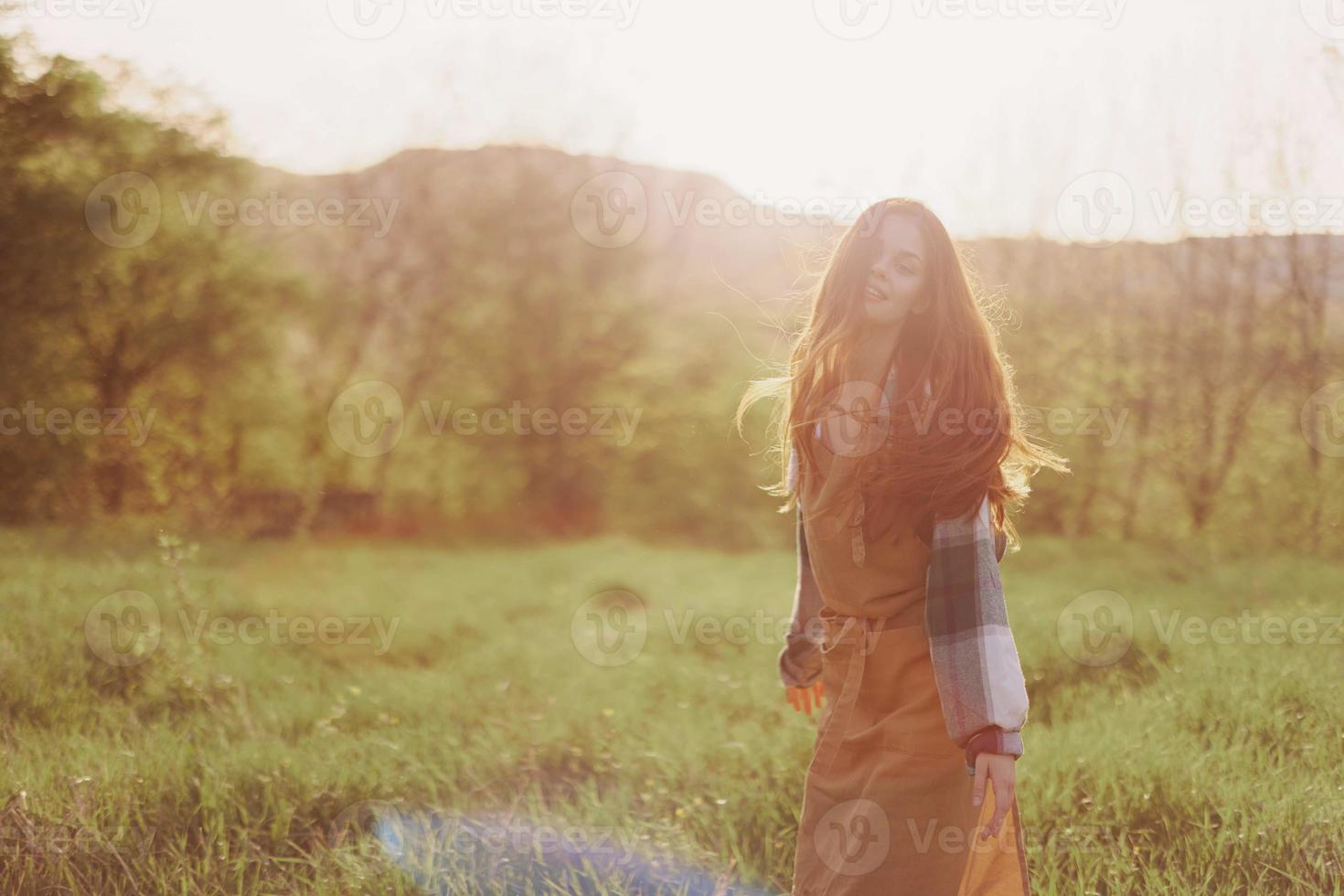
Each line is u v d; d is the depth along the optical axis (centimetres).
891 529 180
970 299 191
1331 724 328
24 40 1714
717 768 346
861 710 186
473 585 1192
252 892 251
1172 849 251
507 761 354
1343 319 1185
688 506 2723
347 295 2650
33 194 1788
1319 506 1113
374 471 2588
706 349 2925
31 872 250
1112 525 1434
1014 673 171
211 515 1998
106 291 1958
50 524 1595
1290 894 230
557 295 2880
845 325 190
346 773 323
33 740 349
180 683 457
